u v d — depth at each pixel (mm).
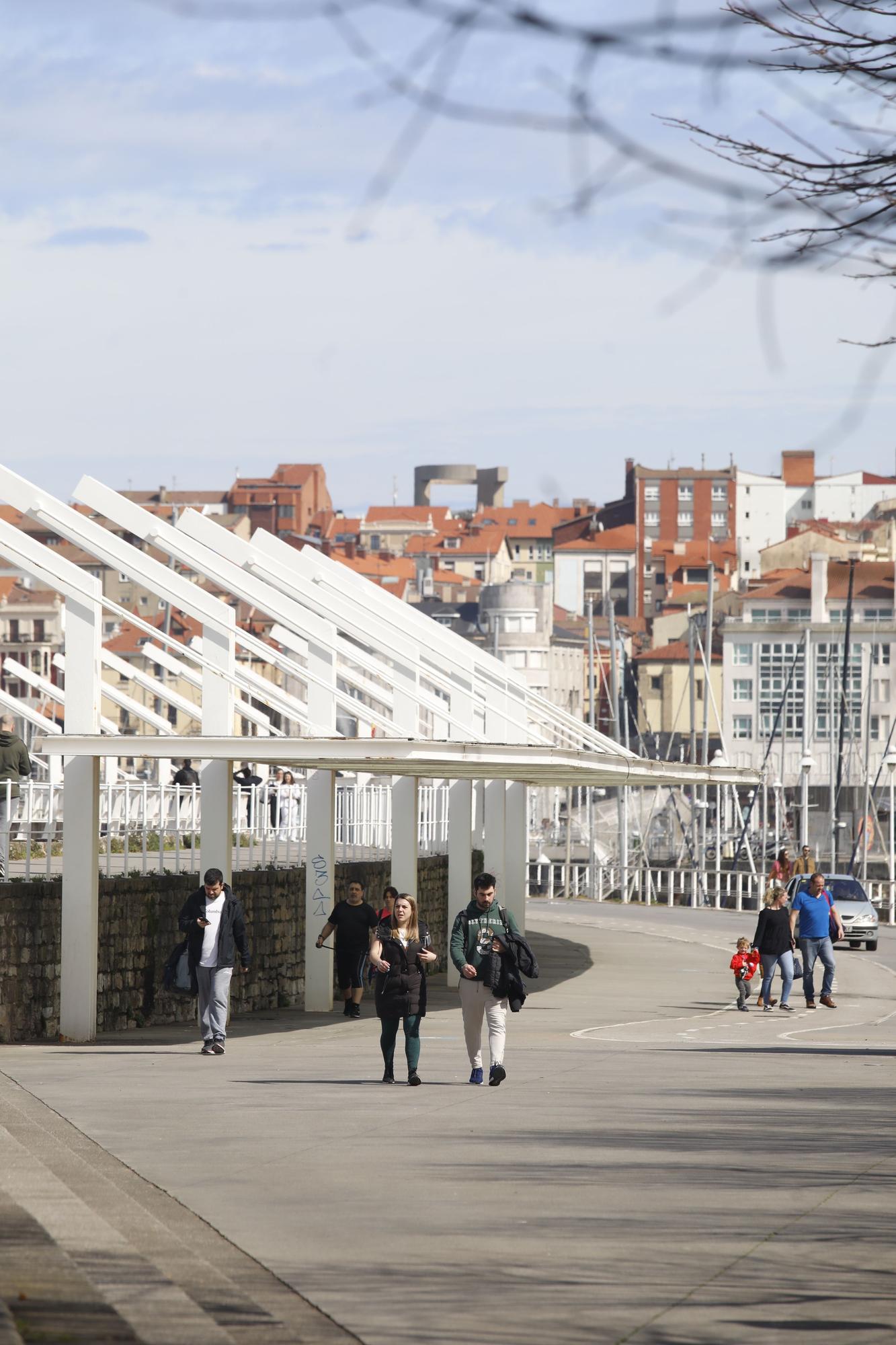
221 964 40781
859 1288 16750
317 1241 18828
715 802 194375
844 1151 24906
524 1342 14812
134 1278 16734
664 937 94750
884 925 119375
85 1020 44281
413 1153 24906
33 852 47156
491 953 33469
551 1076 35188
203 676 48406
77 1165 23656
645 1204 20906
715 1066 37250
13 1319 14383
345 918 53312
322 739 45156
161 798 51250
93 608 46500
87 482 49406
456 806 67938
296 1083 34188
